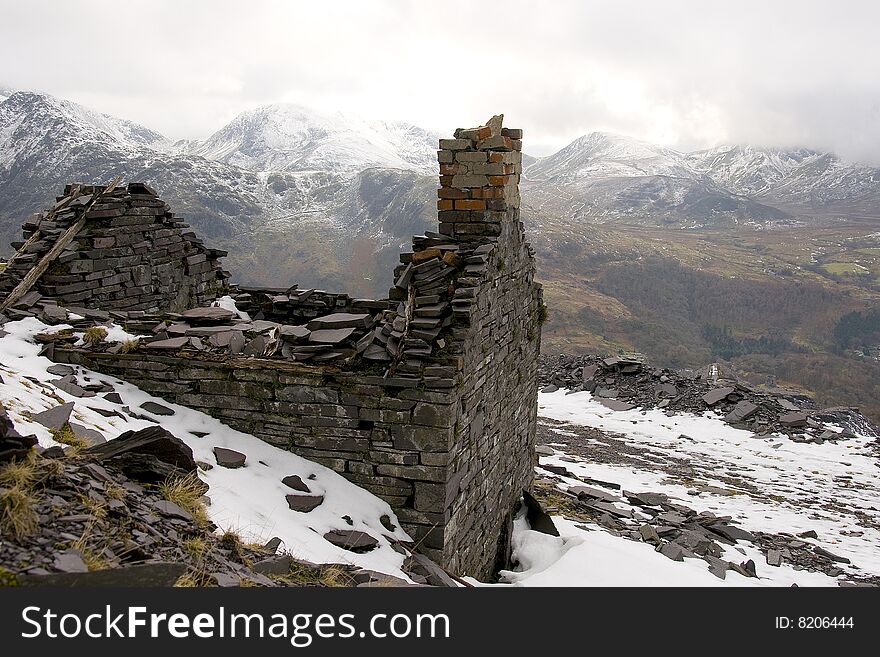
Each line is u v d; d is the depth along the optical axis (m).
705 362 113.12
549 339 115.06
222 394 9.51
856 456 24.19
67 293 11.34
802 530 16.95
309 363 9.38
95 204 12.12
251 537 7.03
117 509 5.70
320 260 199.12
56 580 4.46
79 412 8.09
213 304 14.17
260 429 9.43
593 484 19.50
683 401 29.78
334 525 8.37
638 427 27.72
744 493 20.08
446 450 8.89
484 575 11.24
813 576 13.42
